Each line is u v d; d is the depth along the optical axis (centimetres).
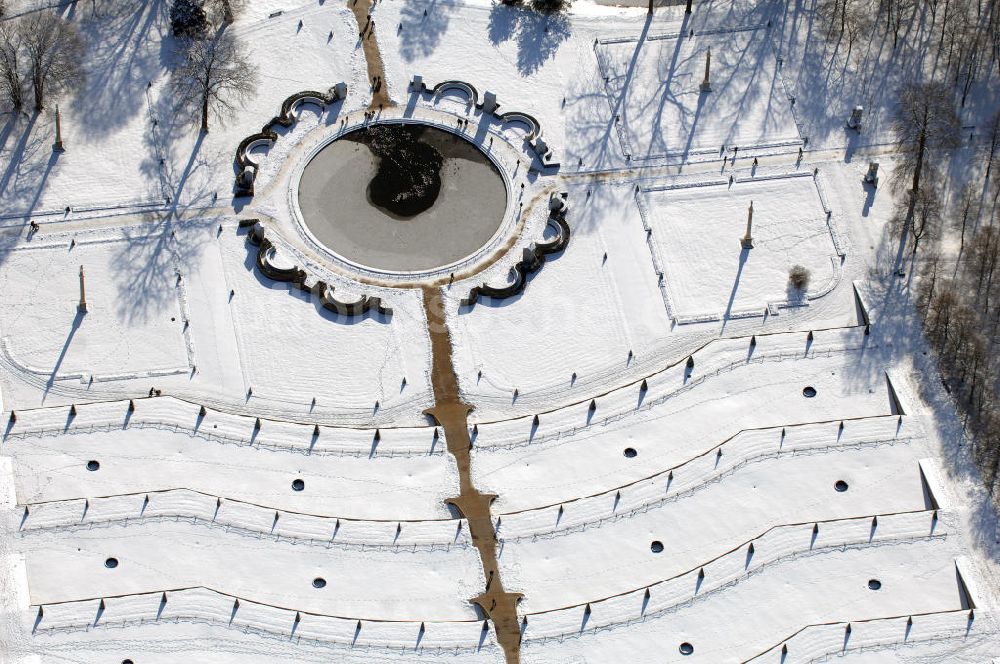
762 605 16712
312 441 18238
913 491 17700
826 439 18088
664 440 18250
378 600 16812
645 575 17038
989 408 18450
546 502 17725
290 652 16325
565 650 16450
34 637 16275
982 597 16750
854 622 16525
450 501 17750
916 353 19050
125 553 17012
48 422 18238
